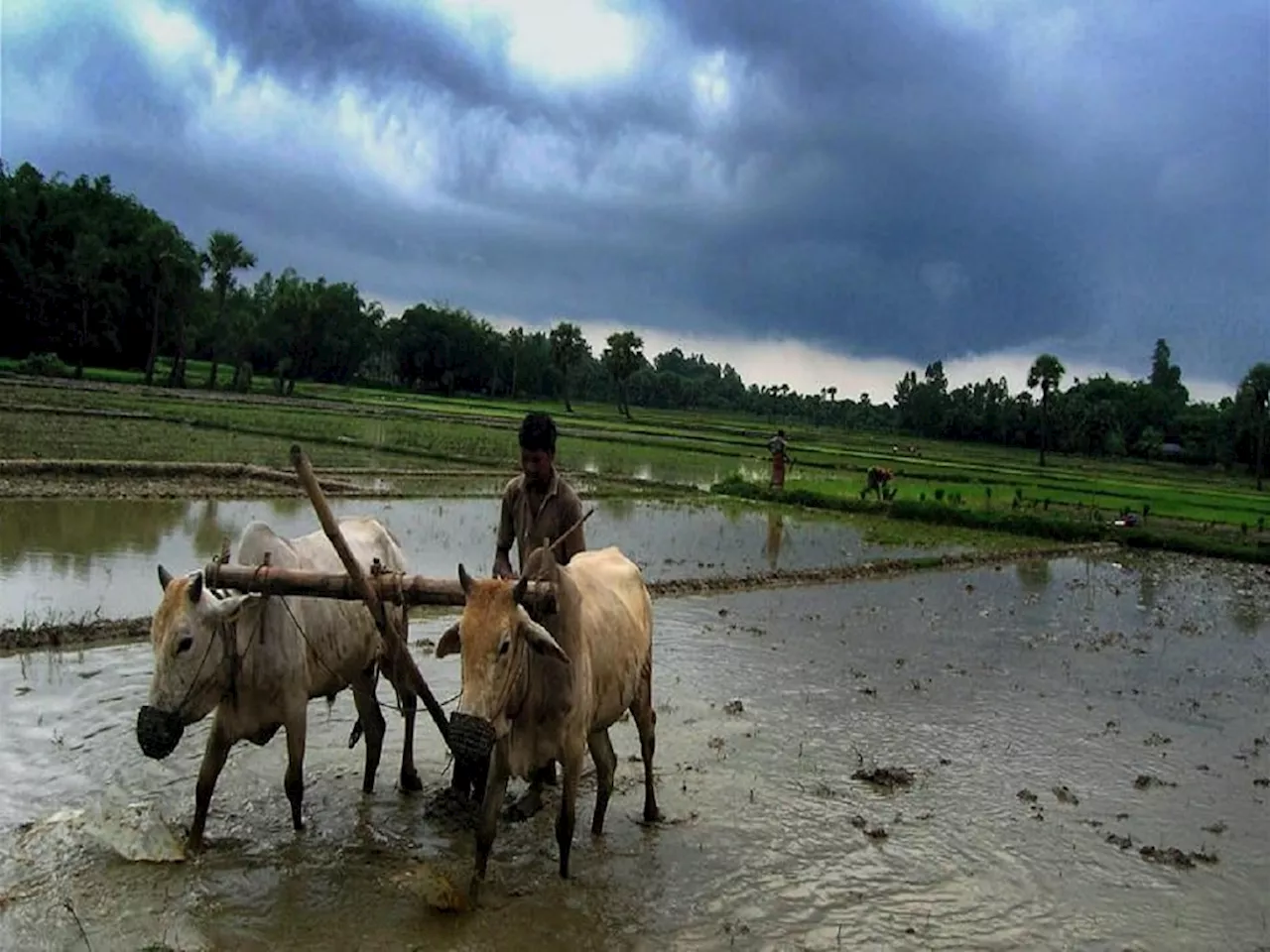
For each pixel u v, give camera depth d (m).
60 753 7.31
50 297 68.69
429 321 108.06
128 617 10.70
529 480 6.83
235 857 6.09
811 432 82.38
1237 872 6.90
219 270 68.19
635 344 92.81
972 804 7.81
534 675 5.67
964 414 98.00
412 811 6.93
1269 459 78.19
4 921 5.21
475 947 5.34
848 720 9.72
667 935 5.64
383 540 7.55
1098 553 24.56
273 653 6.14
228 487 21.27
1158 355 130.88
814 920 5.93
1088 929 6.02
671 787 7.79
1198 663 13.17
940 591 17.41
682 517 24.36
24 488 18.81
